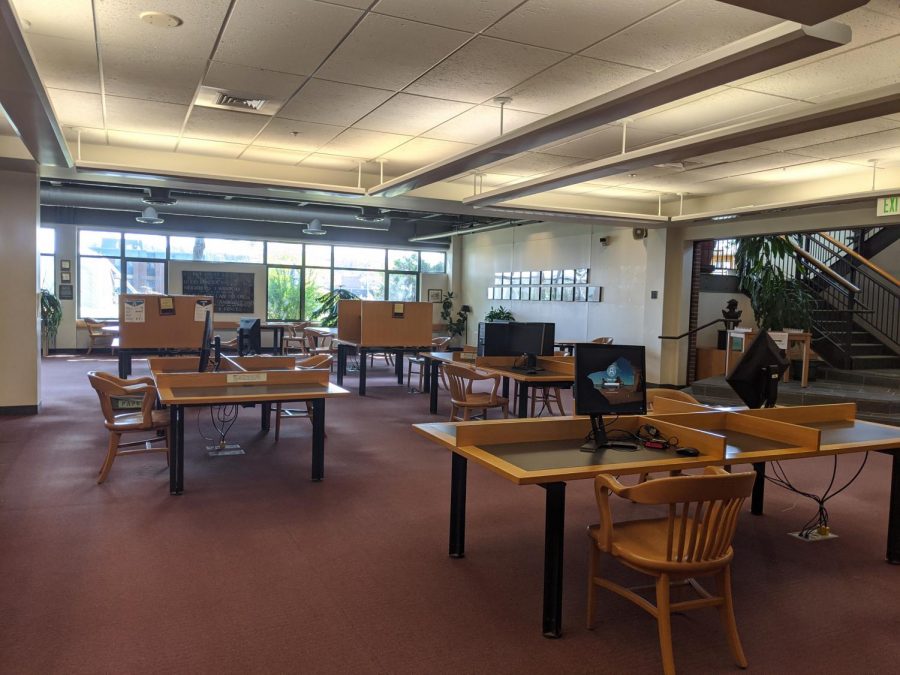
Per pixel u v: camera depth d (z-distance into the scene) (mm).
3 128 5684
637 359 3098
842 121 4211
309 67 4395
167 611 2646
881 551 3555
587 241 11617
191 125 5938
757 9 2486
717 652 2463
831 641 2572
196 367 5660
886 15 3350
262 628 2533
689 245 9719
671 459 2746
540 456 2750
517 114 5402
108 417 4348
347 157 7199
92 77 4660
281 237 14586
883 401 7219
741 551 3518
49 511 3805
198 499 4098
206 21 3688
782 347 8180
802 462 5535
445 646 2441
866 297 9969
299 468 4891
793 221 7996
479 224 14414
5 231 6609
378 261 15805
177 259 13906
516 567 3172
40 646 2363
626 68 4270
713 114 5137
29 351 6750
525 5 3408
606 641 2516
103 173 6562
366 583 2961
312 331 10930
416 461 5180
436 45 3971
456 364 6570
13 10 2873
